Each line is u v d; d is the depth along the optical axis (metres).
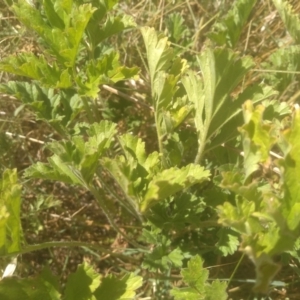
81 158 1.54
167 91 1.63
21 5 1.67
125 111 2.22
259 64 2.38
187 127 1.91
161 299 1.84
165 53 1.61
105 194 2.26
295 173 1.24
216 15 2.37
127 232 2.21
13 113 2.31
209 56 1.54
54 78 1.71
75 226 2.27
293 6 2.56
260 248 1.30
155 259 1.65
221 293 1.43
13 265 1.69
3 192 1.43
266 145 1.30
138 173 1.54
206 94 1.60
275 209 1.24
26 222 2.17
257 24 2.55
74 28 1.61
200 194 1.86
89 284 1.54
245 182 1.37
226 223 1.30
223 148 1.84
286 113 1.64
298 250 1.67
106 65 1.72
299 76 2.23
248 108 1.29
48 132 2.35
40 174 1.56
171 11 2.55
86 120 2.22
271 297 1.95
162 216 1.68
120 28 1.84
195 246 1.74
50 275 1.57
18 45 2.34
